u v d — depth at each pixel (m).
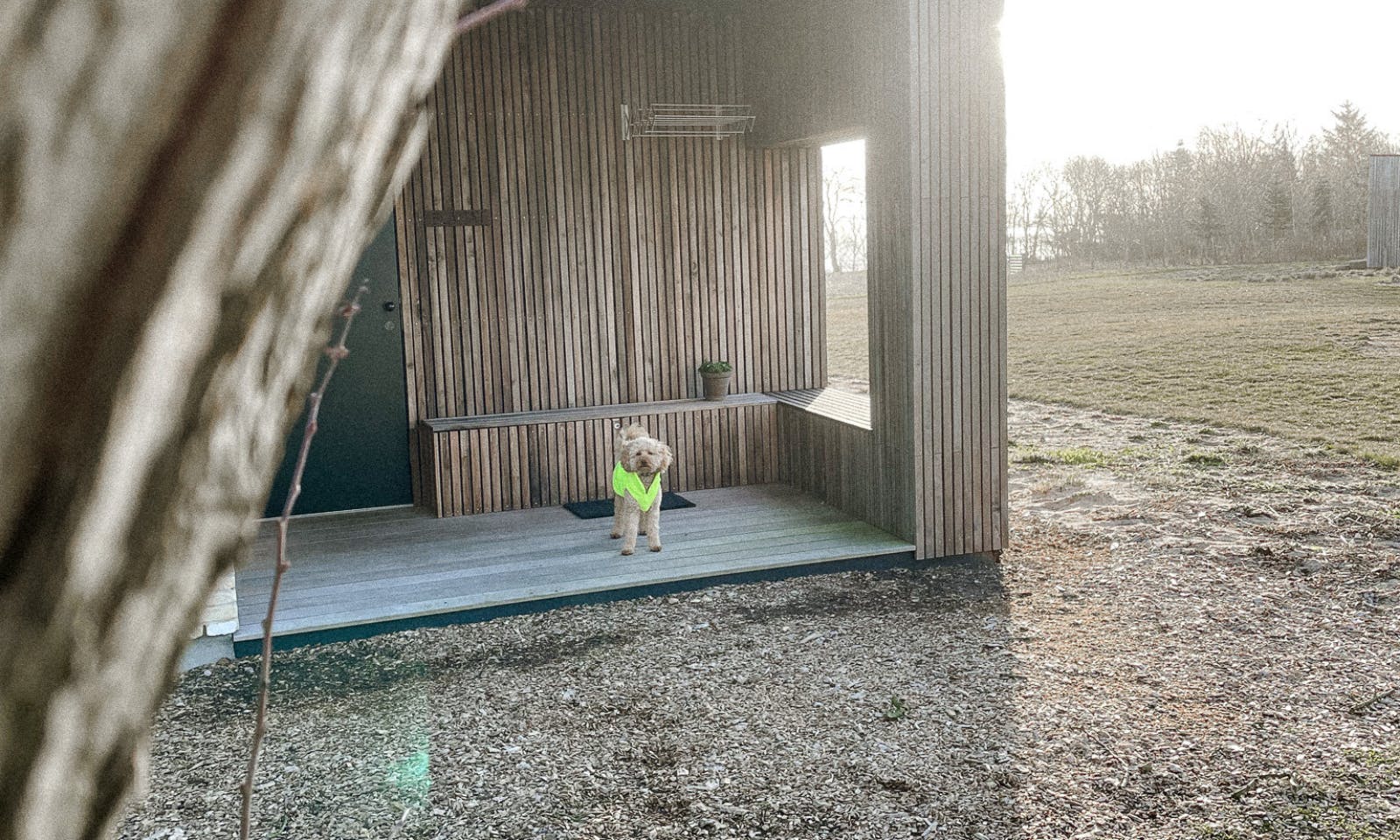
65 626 0.29
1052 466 8.57
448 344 7.32
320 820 3.35
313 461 7.14
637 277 7.72
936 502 5.92
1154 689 4.33
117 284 0.27
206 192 0.28
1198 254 29.45
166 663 0.34
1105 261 30.56
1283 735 3.88
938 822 3.37
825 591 5.62
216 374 0.32
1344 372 11.40
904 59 5.60
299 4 0.30
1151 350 13.91
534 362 7.53
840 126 6.39
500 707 4.28
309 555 6.16
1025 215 31.00
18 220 0.25
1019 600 5.45
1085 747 3.84
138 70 0.26
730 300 7.98
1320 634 4.84
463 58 7.18
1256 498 7.15
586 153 7.52
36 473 0.27
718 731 4.05
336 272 0.38
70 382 0.27
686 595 5.58
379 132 0.37
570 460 7.18
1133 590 5.53
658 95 7.65
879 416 6.16
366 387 7.18
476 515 6.98
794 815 3.44
